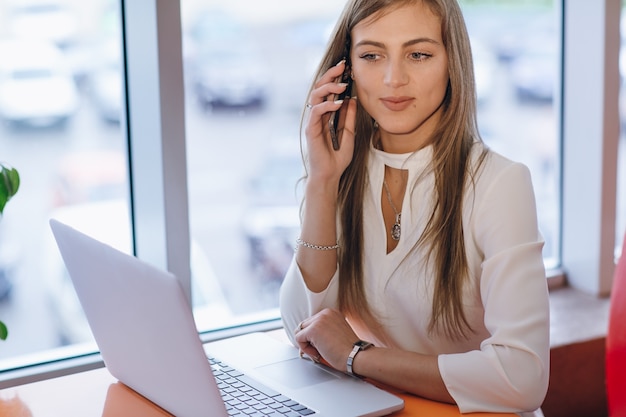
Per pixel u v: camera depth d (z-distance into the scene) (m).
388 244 1.52
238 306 2.85
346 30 1.49
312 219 1.54
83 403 1.32
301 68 3.03
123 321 1.21
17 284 2.05
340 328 1.43
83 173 2.04
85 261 1.23
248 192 3.42
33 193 2.05
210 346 1.54
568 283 2.62
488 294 1.35
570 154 2.54
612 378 1.64
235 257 3.46
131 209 1.97
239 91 3.12
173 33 1.81
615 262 2.55
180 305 1.04
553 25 2.55
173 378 1.16
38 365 1.85
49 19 2.00
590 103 2.46
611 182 2.48
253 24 3.04
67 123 2.04
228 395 1.30
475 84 1.46
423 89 1.42
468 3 2.65
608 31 2.38
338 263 1.57
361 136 1.56
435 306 1.44
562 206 2.60
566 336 2.19
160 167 1.85
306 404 1.26
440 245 1.42
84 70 2.00
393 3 1.40
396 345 1.54
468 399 1.29
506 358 1.29
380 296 1.52
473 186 1.41
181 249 1.90
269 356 1.48
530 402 1.29
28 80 2.01
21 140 2.03
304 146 1.62
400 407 1.26
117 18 1.93
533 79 2.66
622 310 1.61
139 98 1.89
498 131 2.82
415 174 1.47
